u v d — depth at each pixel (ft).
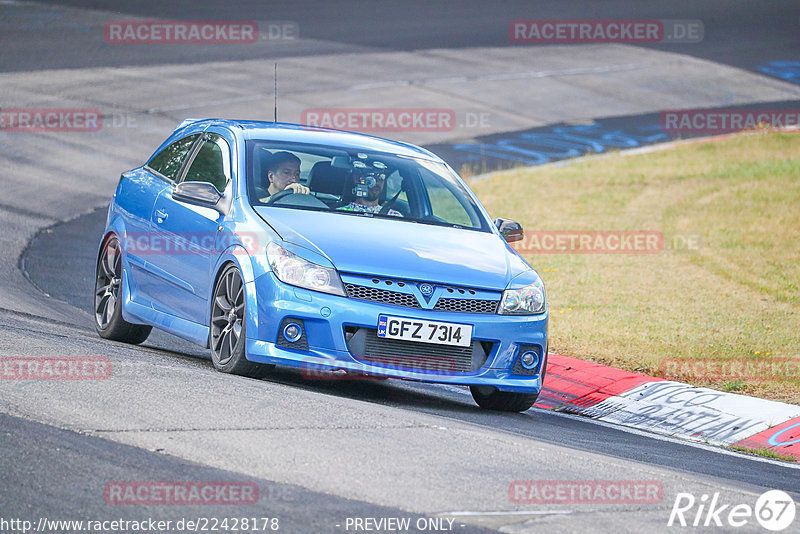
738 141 303.89
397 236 87.76
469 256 88.02
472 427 75.36
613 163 276.62
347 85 345.72
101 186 213.46
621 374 112.57
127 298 101.76
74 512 49.55
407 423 70.49
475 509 54.24
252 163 92.53
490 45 431.43
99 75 317.42
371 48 405.18
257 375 84.07
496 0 524.52
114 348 91.45
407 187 96.68
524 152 288.92
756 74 415.85
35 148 234.58
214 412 67.41
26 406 65.26
